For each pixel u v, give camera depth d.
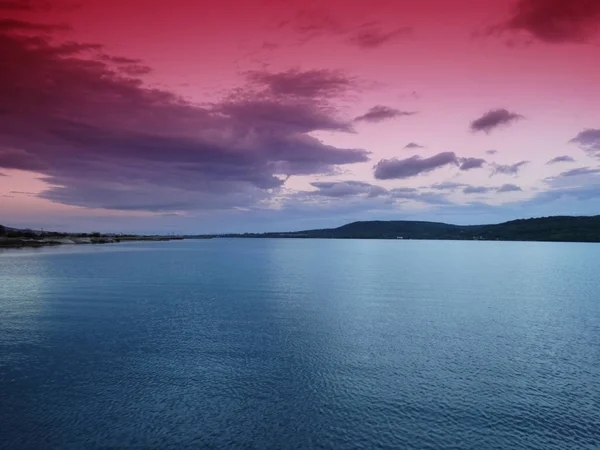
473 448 13.26
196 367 20.27
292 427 14.48
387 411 15.70
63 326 28.64
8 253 128.62
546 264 96.50
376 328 28.41
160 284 52.91
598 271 76.75
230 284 53.28
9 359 21.33
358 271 74.88
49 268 75.31
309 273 70.12
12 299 40.31
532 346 24.16
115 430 14.20
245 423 14.73
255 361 21.19
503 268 83.94
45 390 17.42
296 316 32.34
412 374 19.48
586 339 25.75
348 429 14.38
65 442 13.44
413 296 43.34
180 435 13.92
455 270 78.12
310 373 19.55
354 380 18.72
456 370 20.08
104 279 58.44
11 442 13.41
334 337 25.94
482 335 26.67
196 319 31.08
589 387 18.03
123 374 19.25
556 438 13.86
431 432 14.20
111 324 29.25
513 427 14.56
